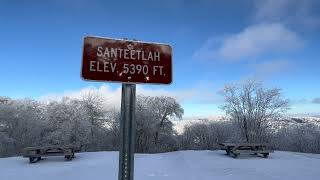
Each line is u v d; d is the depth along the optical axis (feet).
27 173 39.14
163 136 141.28
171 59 9.90
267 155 56.75
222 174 37.24
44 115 118.21
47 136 112.57
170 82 9.80
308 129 125.90
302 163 47.47
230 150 56.75
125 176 9.16
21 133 113.70
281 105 109.29
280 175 36.65
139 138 137.69
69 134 112.47
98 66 9.39
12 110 111.75
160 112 141.38
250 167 43.14
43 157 55.62
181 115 142.31
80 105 125.80
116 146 130.62
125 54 9.61
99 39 9.48
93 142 125.80
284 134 121.39
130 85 9.58
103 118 132.26
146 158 53.78
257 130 110.93
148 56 9.75
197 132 155.02
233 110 112.27
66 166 44.83
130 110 9.47
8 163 48.98
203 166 43.96
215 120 154.20
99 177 35.19
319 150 124.98
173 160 50.78
